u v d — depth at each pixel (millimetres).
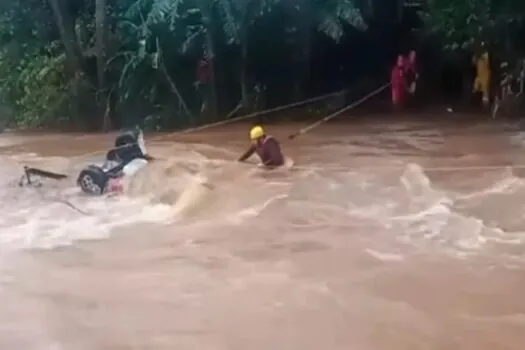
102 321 5691
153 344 5254
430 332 5383
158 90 20297
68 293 6305
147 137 16812
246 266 6941
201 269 6875
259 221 8539
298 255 7238
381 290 6250
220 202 9414
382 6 23234
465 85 22250
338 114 20766
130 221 8727
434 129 16797
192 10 20047
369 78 23641
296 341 5258
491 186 10117
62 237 8062
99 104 20219
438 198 9414
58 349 5215
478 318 5629
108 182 10312
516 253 7207
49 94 20141
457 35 21031
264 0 20562
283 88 22078
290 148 14055
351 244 7570
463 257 7102
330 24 20594
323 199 9547
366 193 9836
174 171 10750
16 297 6234
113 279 6645
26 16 20969
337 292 6215
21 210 9359
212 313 5805
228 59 21203
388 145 14266
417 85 22859
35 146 15703
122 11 20375
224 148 14297
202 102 20875
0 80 20672
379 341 5246
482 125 17375
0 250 7590
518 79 19422
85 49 20359
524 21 19922
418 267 6828
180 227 8391
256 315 5746
